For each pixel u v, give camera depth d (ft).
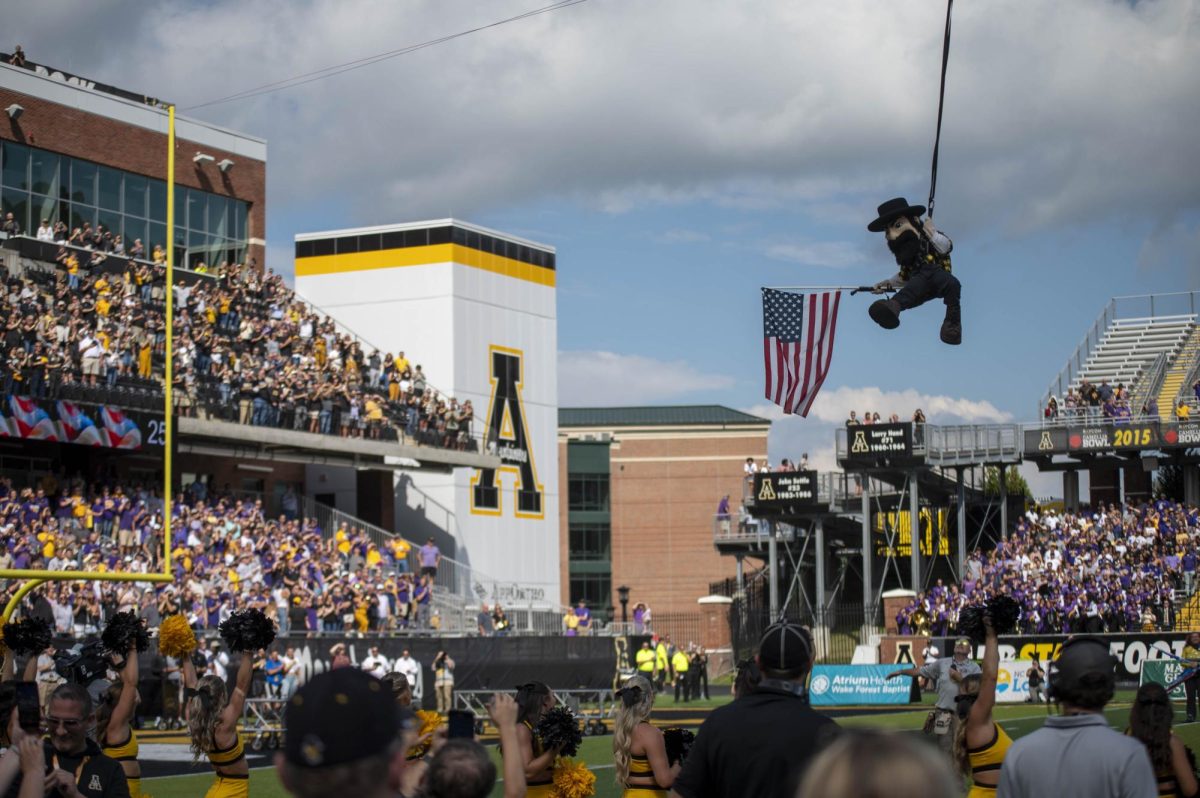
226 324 155.53
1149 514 158.51
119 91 171.12
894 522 185.68
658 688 143.64
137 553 122.83
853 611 178.29
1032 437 165.37
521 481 201.05
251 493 166.81
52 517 122.01
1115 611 142.20
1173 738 28.40
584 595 257.96
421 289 194.90
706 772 22.04
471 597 172.86
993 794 33.58
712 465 261.44
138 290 147.23
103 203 160.66
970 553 189.06
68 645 105.40
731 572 258.37
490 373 198.39
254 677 110.22
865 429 164.66
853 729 11.05
